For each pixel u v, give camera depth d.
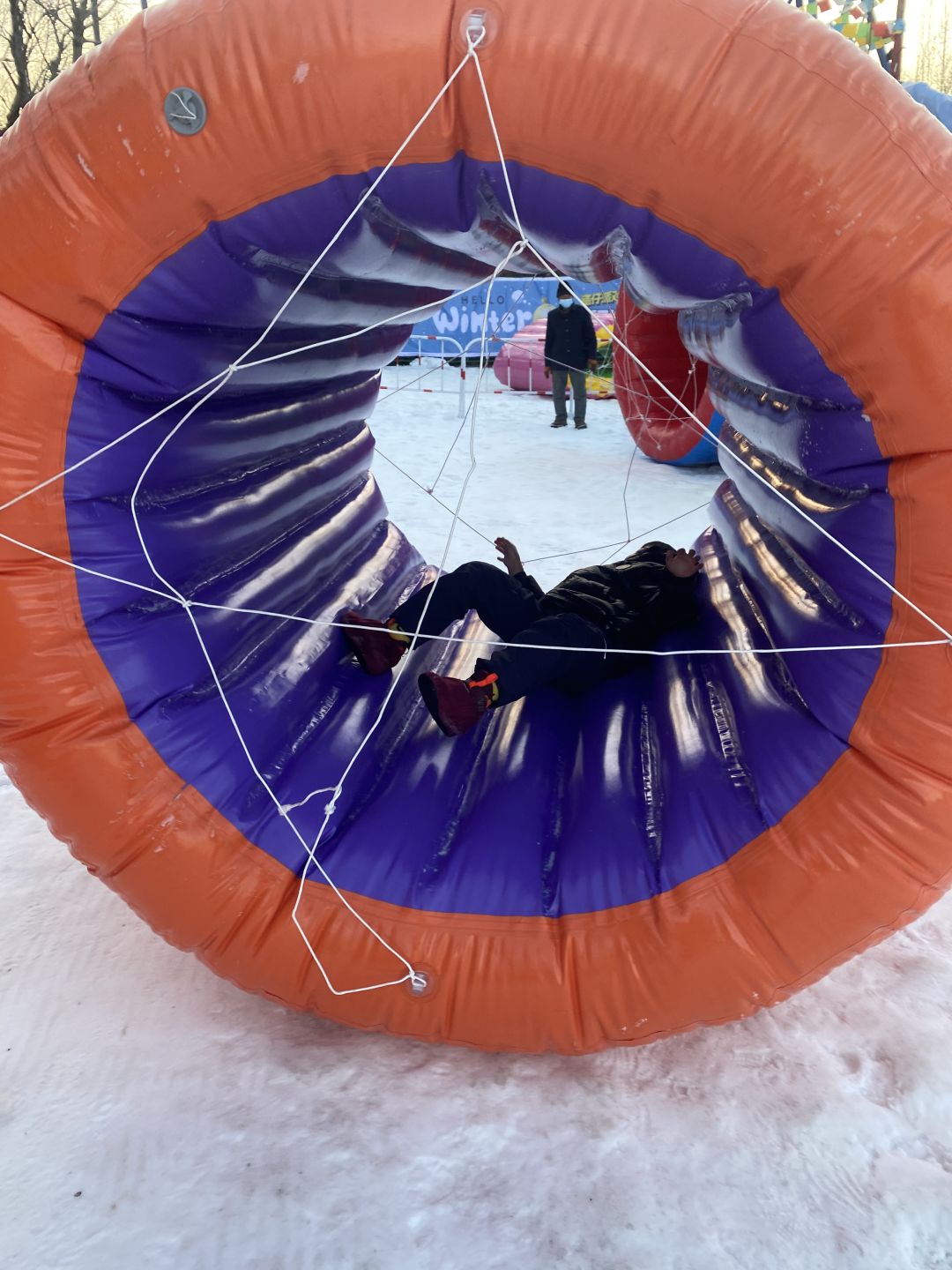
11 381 1.45
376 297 2.29
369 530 3.51
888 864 1.55
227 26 1.29
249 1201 1.54
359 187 1.42
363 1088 1.77
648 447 7.20
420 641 2.88
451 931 1.71
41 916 2.21
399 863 1.79
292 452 2.85
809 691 1.69
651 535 5.44
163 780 1.67
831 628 1.68
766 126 1.27
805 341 1.43
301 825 1.80
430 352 12.34
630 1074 1.81
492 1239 1.49
